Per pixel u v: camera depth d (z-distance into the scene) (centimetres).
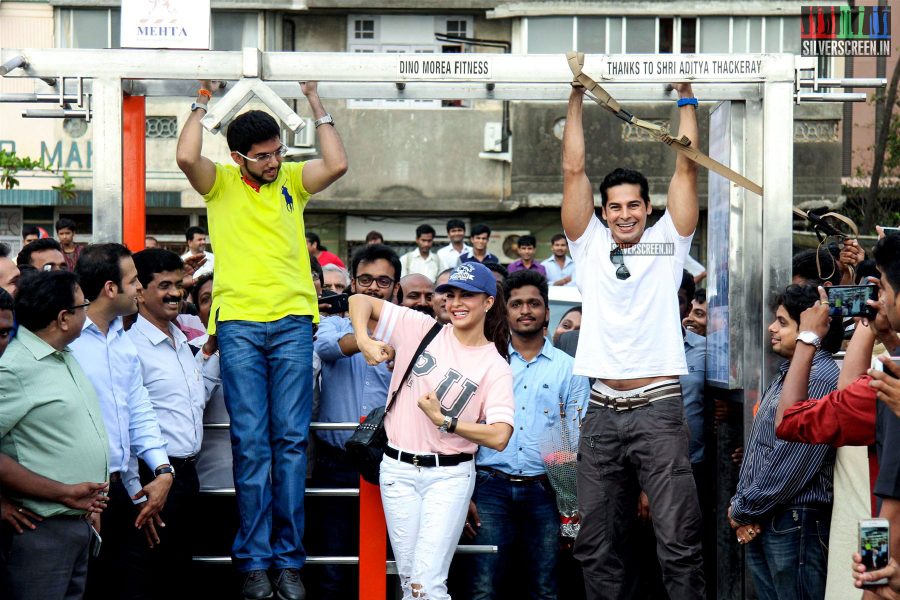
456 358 516
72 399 466
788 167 592
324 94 611
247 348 539
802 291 509
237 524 622
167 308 559
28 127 1952
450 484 507
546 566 592
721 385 624
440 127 1986
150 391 550
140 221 620
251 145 535
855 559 345
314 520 627
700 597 507
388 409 525
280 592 522
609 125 1903
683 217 532
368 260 639
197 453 570
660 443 511
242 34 1997
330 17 2023
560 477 586
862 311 408
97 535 487
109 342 523
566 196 539
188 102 1941
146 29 595
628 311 521
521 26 1995
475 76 598
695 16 1977
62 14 1959
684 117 549
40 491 450
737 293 604
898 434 363
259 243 545
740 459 614
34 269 586
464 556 597
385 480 516
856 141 2072
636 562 600
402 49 2028
